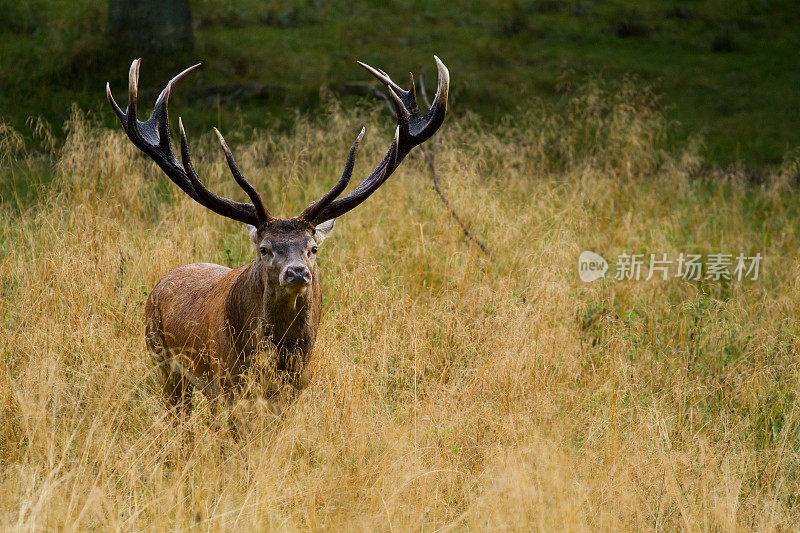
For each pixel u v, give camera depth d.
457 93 38.03
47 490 9.42
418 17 49.12
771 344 15.87
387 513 9.84
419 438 11.83
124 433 11.65
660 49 47.84
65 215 18.09
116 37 37.47
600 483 11.09
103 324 14.05
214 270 13.36
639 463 11.52
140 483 10.48
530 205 22.62
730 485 11.16
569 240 19.23
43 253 16.25
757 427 13.91
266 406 11.32
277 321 11.16
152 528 9.53
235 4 47.34
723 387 14.86
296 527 9.86
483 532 9.65
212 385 12.16
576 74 42.59
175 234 17.77
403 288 16.91
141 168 21.16
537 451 10.99
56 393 11.12
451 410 12.61
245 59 39.09
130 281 15.51
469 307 16.03
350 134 26.80
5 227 18.45
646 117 32.91
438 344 15.13
